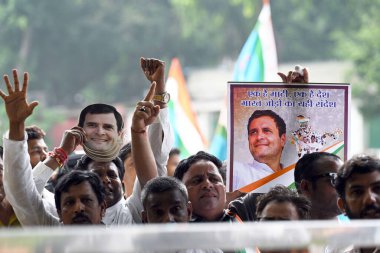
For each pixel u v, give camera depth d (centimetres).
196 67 5484
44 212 768
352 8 4919
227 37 5353
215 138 1234
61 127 4734
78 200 734
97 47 5122
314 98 848
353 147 4712
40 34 5009
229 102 838
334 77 5016
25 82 742
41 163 798
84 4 5144
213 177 787
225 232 474
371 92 4575
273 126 840
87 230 454
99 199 744
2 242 438
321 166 779
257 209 706
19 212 760
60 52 5075
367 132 4744
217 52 5425
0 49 4919
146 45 5241
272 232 486
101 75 5212
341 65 5041
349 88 852
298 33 5178
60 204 746
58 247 445
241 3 5250
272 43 1273
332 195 777
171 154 1197
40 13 4966
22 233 443
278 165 839
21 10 4919
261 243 482
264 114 841
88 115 829
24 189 747
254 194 833
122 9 5250
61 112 4862
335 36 4906
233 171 835
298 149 843
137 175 803
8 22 4912
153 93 809
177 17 5344
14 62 4903
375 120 4750
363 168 682
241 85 840
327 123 849
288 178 839
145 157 798
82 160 836
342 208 712
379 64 4472
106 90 5178
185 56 5403
